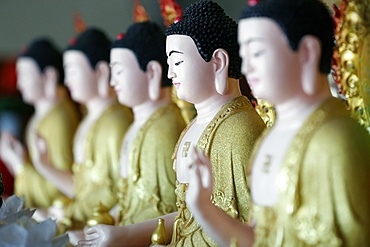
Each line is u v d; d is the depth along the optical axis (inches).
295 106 162.9
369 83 194.9
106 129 288.0
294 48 158.7
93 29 307.3
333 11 206.2
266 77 159.6
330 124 158.7
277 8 159.5
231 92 206.5
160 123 240.1
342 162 155.4
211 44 201.2
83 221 280.8
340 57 198.8
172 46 204.2
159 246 199.6
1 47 469.4
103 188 285.4
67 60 306.2
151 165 237.5
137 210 239.0
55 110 355.3
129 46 244.5
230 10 379.9
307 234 156.2
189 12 205.5
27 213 198.7
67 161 347.9
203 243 194.5
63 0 458.9
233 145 196.5
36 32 464.8
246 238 167.8
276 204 160.1
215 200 197.5
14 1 468.8
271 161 162.2
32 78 360.5
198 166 165.3
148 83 245.1
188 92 203.5
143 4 416.5
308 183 157.2
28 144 376.5
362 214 155.9
